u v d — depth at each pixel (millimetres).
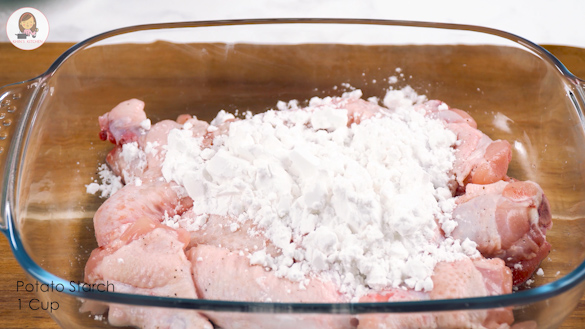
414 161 1668
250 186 1585
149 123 1907
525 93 1965
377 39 2041
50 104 1788
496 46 1976
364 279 1428
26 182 1585
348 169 1557
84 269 1604
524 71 1953
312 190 1488
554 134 1833
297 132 1777
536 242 1524
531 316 1284
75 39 2631
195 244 1544
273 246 1489
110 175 1883
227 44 2045
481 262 1463
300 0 2881
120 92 2062
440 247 1496
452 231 1555
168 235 1498
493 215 1543
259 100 2090
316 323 1254
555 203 1734
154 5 2844
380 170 1588
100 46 1970
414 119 1847
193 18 2818
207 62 2070
